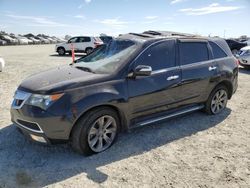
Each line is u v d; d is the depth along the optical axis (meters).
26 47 39.41
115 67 4.27
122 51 4.63
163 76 4.66
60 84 3.79
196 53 5.34
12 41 48.59
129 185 3.33
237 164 3.89
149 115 4.63
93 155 4.02
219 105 6.02
